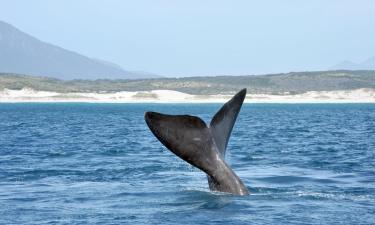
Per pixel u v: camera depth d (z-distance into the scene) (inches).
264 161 2410.2
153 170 2105.1
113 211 1362.0
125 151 2950.3
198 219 1261.1
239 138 3806.6
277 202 1425.9
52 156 2684.5
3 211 1376.7
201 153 1384.1
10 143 3435.0
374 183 1764.3
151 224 1226.0
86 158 2591.0
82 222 1259.2
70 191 1640.0
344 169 2122.3
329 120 6560.0
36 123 5954.7
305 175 1934.1
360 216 1284.4
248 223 1224.8
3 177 1958.7
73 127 5290.4
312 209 1354.6
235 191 1467.8
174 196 1520.7
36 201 1496.1
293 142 3457.2
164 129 1344.7
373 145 3216.0
